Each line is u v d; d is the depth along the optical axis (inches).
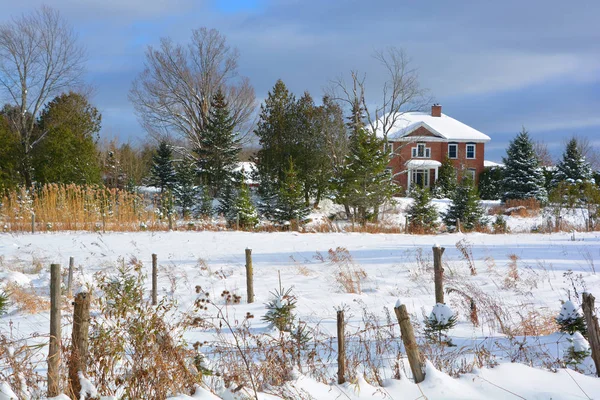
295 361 230.7
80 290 182.4
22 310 378.0
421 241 879.1
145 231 1021.2
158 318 205.8
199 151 1777.8
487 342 266.5
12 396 160.7
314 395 188.2
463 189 1197.1
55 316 187.6
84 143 1627.7
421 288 475.5
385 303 403.5
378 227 1154.0
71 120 1872.5
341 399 187.3
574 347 226.7
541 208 1496.1
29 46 1610.5
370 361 232.5
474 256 665.0
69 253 734.5
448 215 1205.7
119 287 283.0
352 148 1369.3
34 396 177.2
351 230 1112.2
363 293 459.5
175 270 590.6
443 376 200.2
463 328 309.9
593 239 861.8
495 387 195.6
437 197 1945.1
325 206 1707.7
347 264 603.2
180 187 1545.3
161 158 1834.4
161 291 475.2
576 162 1908.2
